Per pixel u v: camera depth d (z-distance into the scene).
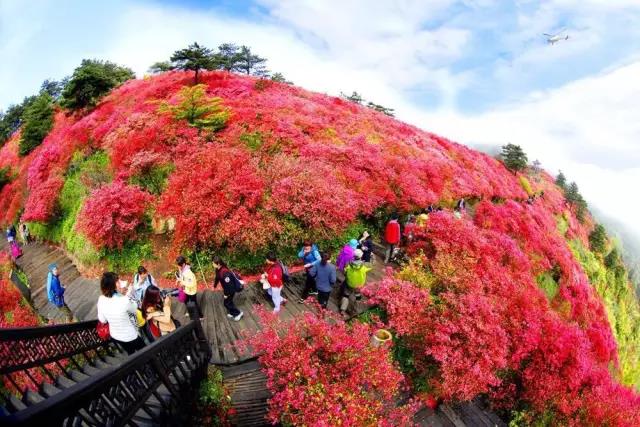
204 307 9.29
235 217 10.45
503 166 37.31
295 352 6.36
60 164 16.61
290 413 5.88
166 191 11.80
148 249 11.55
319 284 8.34
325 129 17.84
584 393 10.32
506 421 9.95
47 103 24.77
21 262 15.84
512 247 13.71
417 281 9.98
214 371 7.25
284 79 29.17
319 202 11.44
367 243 11.30
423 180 17.83
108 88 20.88
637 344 34.97
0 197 22.83
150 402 5.02
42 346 4.38
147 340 6.26
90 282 11.49
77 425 2.85
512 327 9.78
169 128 14.03
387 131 22.83
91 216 11.23
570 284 20.81
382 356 6.86
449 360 8.28
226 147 13.45
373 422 5.91
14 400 3.62
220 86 20.62
